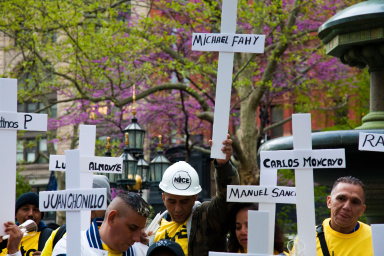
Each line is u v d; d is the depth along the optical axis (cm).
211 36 409
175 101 2014
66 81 2169
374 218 745
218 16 1498
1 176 382
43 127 396
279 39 1575
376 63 739
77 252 347
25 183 2322
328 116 2536
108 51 1477
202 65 1602
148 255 311
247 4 1458
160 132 2488
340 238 402
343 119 2298
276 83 1848
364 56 738
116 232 351
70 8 1589
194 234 443
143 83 1931
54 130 2548
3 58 2834
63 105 3028
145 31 1536
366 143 394
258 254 333
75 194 353
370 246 397
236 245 421
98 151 2077
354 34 711
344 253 396
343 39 722
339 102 2538
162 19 1655
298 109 2097
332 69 1891
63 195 355
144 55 1725
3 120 388
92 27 1525
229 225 432
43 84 1667
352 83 2114
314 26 1745
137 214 349
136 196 358
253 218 336
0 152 384
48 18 1537
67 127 2830
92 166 424
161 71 1529
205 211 448
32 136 3406
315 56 1883
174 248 309
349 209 391
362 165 693
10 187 384
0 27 1606
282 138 709
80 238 350
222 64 406
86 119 1825
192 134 2711
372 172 703
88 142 429
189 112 2059
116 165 430
